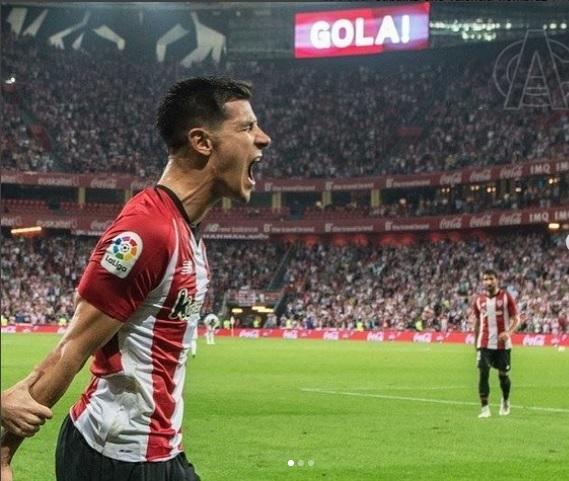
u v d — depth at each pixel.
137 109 136.62
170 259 6.36
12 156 125.31
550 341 86.75
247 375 49.44
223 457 21.94
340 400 36.28
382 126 131.25
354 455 22.38
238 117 6.59
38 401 6.21
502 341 30.81
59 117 132.50
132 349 6.48
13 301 118.00
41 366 6.25
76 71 137.12
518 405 34.81
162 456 6.59
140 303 6.36
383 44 128.50
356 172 127.94
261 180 128.25
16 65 132.75
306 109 136.00
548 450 23.41
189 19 140.50
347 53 130.62
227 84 6.61
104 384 6.55
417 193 126.69
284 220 127.94
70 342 6.23
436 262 116.69
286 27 138.00
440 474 19.98
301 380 46.19
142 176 128.75
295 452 22.78
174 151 6.63
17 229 124.62
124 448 6.52
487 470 20.48
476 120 122.50
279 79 139.75
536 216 106.81
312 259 126.44
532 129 115.44
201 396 37.56
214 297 123.81
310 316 114.38
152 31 141.12
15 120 128.88
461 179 115.25
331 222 125.38
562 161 104.44
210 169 6.60
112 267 6.21
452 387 42.62
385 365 58.12
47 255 125.12
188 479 6.81
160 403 6.58
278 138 133.75
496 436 25.97
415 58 133.88
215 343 91.56
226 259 128.00
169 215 6.43
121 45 140.75
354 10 130.00
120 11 138.75
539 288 102.50
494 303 30.81
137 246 6.23
